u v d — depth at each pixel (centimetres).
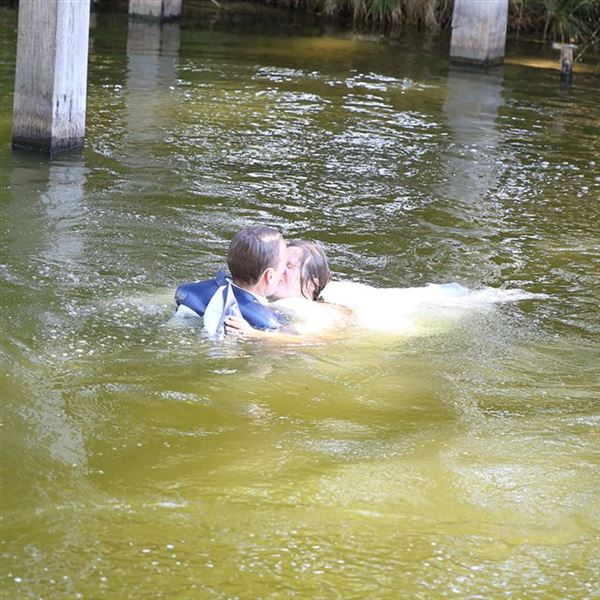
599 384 507
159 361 495
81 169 847
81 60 891
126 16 1681
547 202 859
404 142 1025
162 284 601
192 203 777
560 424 460
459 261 698
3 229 679
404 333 553
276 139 997
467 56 1484
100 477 385
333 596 322
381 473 404
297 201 805
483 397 484
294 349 519
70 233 682
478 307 606
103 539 344
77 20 872
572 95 1326
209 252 667
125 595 314
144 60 1334
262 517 365
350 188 853
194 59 1372
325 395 473
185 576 326
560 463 422
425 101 1227
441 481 401
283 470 401
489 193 872
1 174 816
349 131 1054
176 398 458
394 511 376
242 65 1359
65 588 315
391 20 1792
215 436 426
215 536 351
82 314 545
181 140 965
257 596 319
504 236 760
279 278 557
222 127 1027
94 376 473
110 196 776
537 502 389
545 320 594
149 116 1048
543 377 512
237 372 489
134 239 680
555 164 986
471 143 1042
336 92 1240
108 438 416
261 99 1170
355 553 346
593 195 890
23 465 389
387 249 711
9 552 331
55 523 351
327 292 599
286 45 1542
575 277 680
